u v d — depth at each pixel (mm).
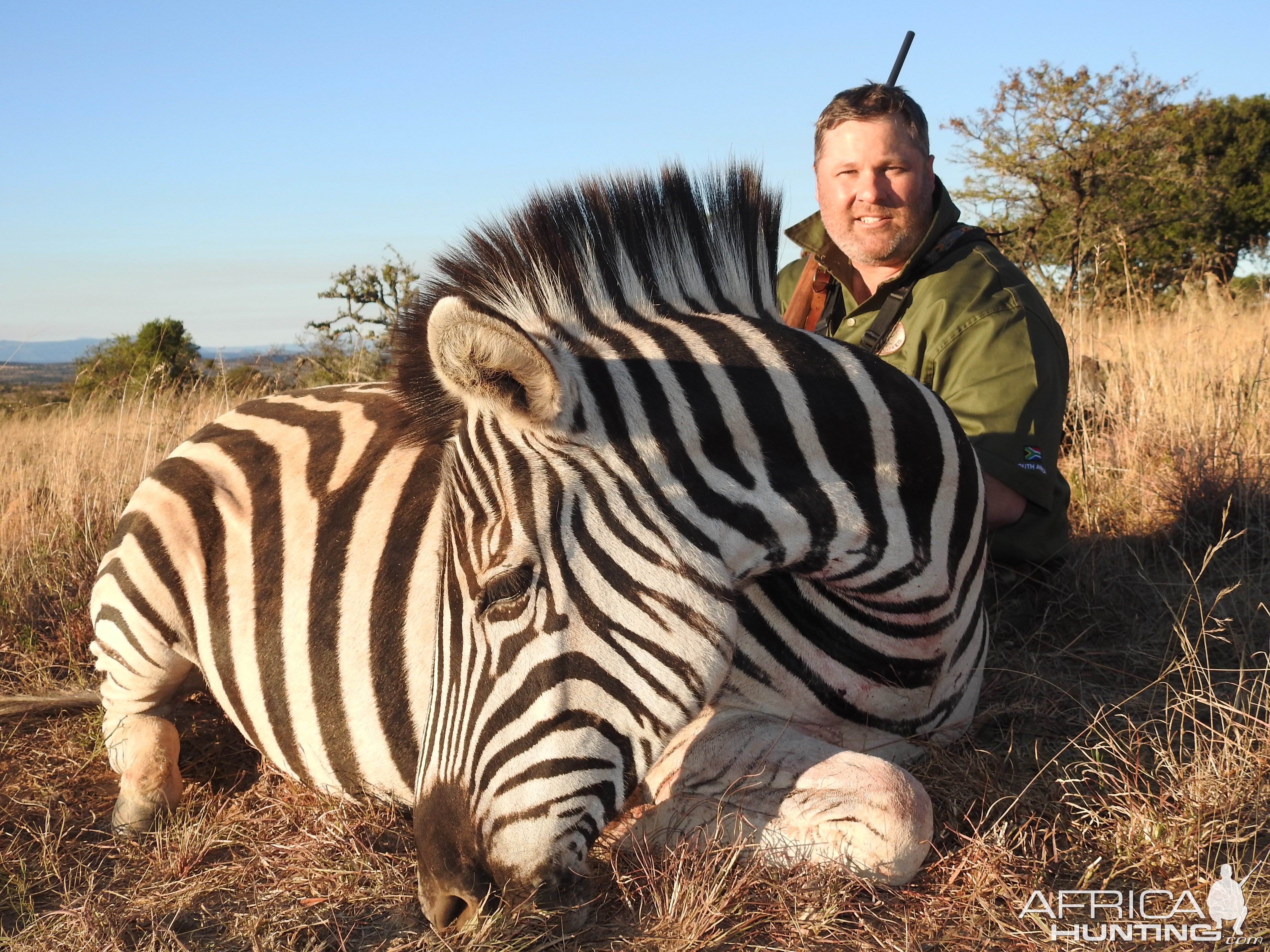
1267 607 3336
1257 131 19562
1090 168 15953
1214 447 4410
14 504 5285
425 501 2471
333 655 2469
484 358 1722
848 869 1952
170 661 2773
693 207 2201
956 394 2951
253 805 2689
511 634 1815
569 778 1808
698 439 1925
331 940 2055
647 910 2010
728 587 1896
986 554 2438
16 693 3424
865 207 3037
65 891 2297
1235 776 2318
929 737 2373
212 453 2826
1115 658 3184
